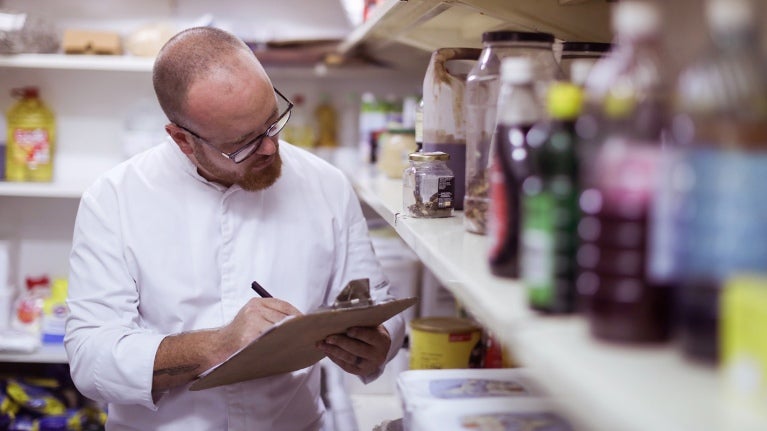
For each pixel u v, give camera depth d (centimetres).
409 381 141
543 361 73
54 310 346
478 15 200
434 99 193
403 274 279
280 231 206
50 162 369
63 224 380
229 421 196
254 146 184
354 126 387
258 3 381
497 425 118
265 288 203
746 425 56
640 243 73
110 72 377
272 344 151
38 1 374
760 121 66
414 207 173
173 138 193
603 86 82
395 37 266
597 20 161
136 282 200
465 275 106
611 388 63
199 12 380
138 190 202
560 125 87
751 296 60
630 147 74
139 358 182
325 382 277
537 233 87
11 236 379
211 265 200
